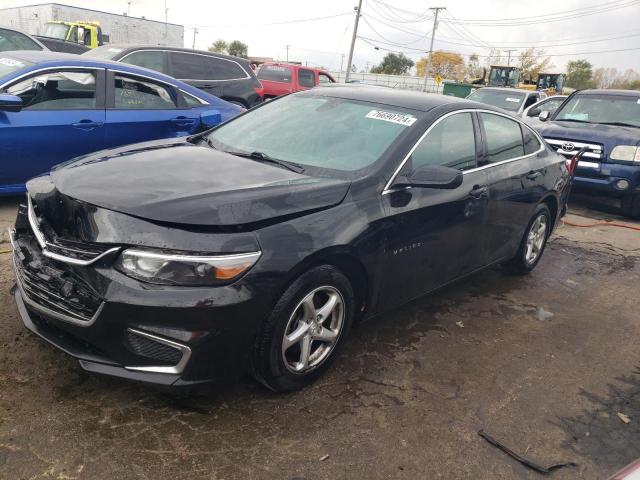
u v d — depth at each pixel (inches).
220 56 415.8
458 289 196.7
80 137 228.1
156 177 118.0
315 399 121.8
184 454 101.4
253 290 103.4
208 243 101.0
